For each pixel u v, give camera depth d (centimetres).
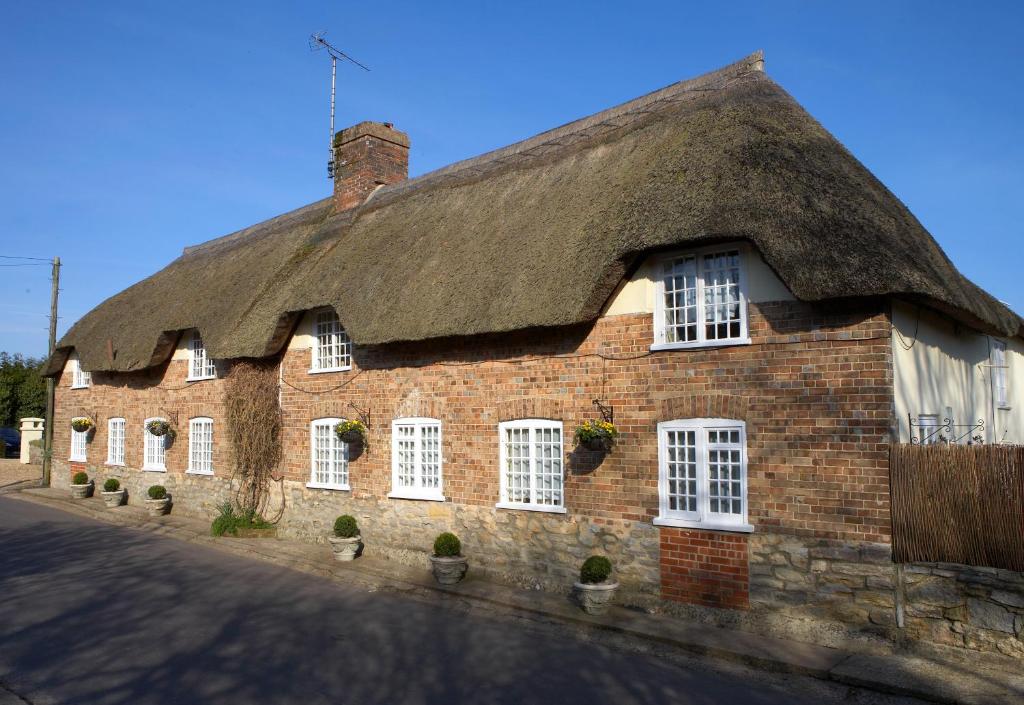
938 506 779
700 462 937
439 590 1105
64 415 2486
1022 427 1489
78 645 852
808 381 862
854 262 809
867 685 720
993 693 684
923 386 952
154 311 2008
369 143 1767
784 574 861
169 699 693
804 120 1011
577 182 1211
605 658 824
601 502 1025
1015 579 734
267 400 1594
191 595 1098
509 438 1149
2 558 1361
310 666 791
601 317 1043
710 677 763
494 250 1199
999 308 1175
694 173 982
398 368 1325
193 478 1834
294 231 1830
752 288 912
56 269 2753
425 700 697
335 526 1322
